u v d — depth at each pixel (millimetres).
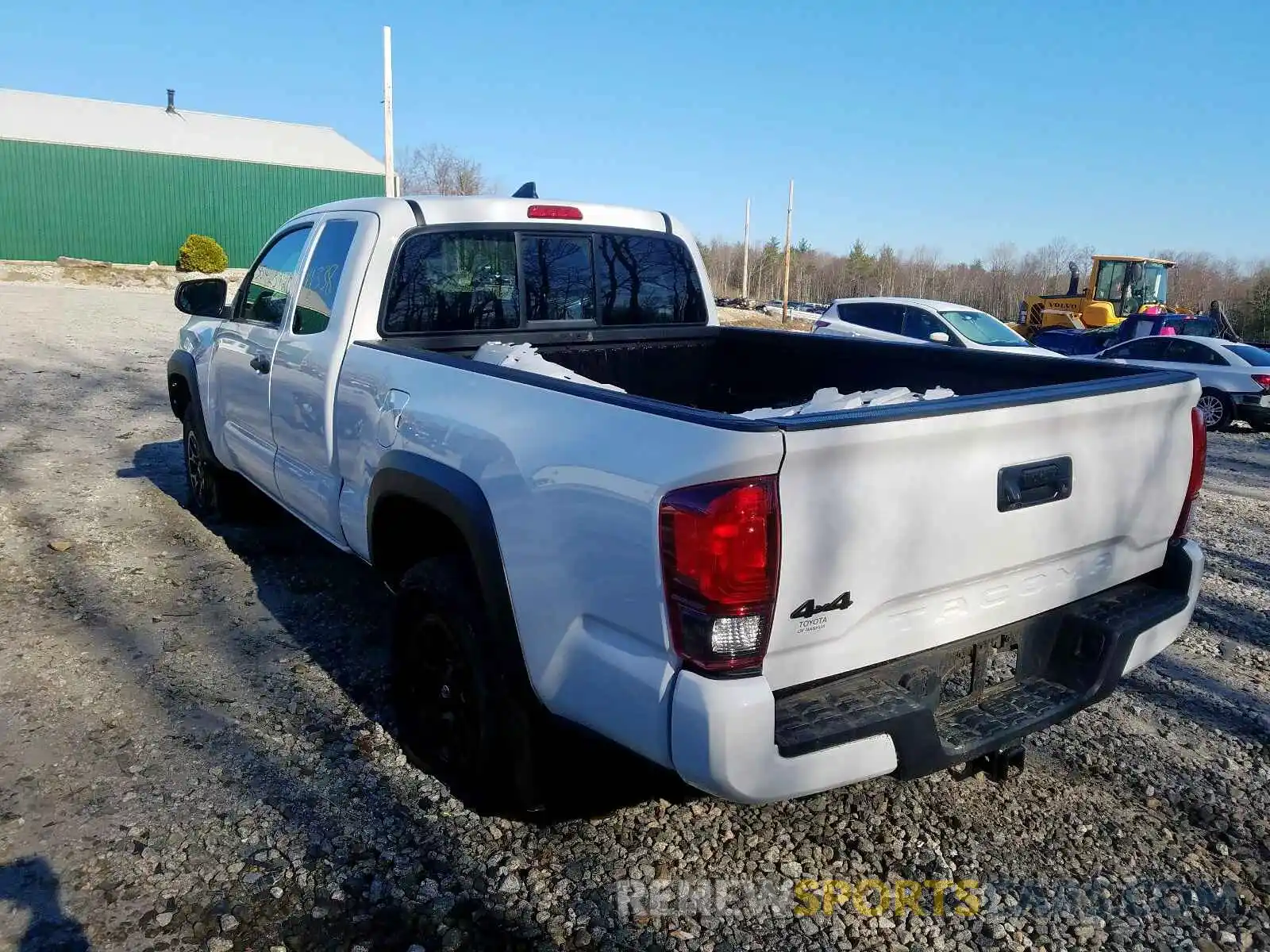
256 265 4918
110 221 34125
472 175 51938
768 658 2166
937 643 2498
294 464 4250
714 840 2996
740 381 4809
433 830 2971
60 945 2424
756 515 2051
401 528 3418
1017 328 25266
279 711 3650
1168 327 18375
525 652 2637
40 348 13570
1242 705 4055
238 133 38875
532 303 4281
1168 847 3049
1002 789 3344
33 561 5105
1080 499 2717
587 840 2965
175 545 5484
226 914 2564
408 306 3871
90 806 2998
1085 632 2830
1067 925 2688
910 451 2275
